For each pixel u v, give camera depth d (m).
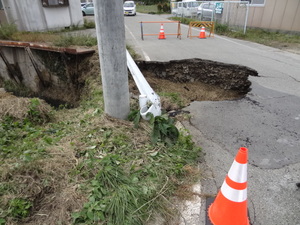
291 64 6.75
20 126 3.67
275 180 2.53
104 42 2.90
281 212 2.15
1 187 2.11
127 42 9.27
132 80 5.42
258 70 6.12
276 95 4.74
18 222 1.90
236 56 7.39
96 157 2.68
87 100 5.23
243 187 1.87
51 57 7.75
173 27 14.38
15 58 8.95
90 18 19.75
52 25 12.84
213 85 5.68
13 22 10.56
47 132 3.43
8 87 10.05
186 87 5.56
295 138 3.33
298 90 4.96
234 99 4.69
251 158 2.90
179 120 3.83
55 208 2.04
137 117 3.31
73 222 1.90
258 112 4.08
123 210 1.96
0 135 3.25
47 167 2.40
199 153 2.98
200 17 16.52
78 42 7.73
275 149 3.08
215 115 4.01
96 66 6.35
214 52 7.79
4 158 2.66
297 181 2.52
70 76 7.44
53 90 8.48
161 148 2.89
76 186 2.24
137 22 16.67
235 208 1.90
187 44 9.09
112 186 2.22
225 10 14.27
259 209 2.18
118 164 2.54
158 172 2.47
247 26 14.08
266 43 10.09
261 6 12.86
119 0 2.73
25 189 2.12
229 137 3.35
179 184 2.40
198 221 2.02
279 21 12.15
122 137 3.04
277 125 3.67
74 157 2.64
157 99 3.61
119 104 3.35
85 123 3.50
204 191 2.35
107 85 3.21
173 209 2.12
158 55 7.01
